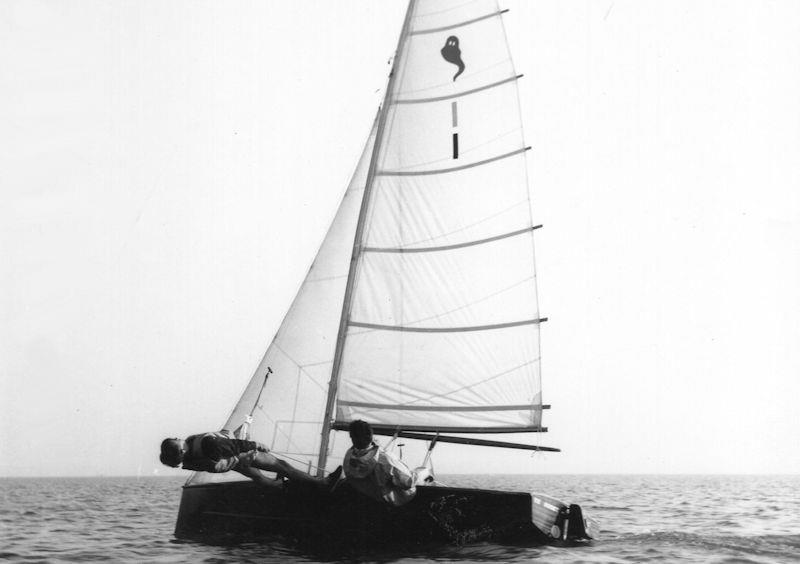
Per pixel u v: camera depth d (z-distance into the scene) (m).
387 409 12.66
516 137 14.00
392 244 13.32
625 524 17.42
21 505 27.31
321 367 12.73
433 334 13.09
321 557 9.51
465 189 13.72
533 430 12.97
